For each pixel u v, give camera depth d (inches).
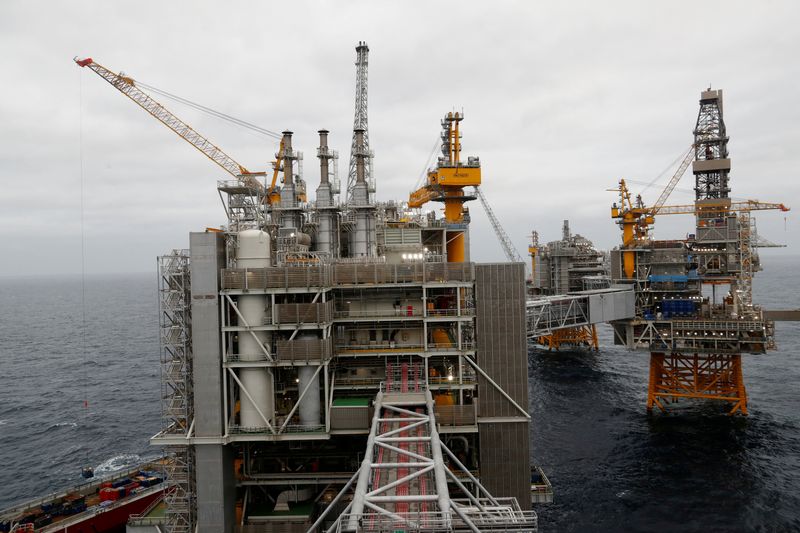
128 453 3710.6
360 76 4005.9
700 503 2728.8
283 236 2731.3
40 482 3265.3
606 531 2516.0
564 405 4409.5
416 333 2409.0
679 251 4431.6
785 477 2962.6
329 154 3154.5
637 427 3816.4
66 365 6663.4
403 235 3102.9
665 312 4313.5
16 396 5191.9
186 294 2132.1
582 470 3154.5
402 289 2399.1
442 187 3927.2
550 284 6811.0
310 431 2111.2
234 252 2266.2
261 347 2069.4
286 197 3201.3
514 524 1194.6
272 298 2090.3
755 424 3769.7
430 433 1673.2
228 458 2097.7
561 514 2674.7
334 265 2272.4
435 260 3095.5
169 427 2140.7
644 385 4958.2
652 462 3221.0
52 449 3799.2
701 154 4534.9
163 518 2278.5
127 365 6584.6
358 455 2300.7
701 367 4229.8
